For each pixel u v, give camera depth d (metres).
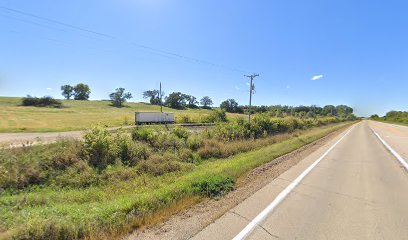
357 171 9.05
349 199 5.88
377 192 6.48
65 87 148.75
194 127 41.88
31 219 4.16
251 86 42.09
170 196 5.68
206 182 6.58
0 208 5.77
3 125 37.00
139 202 5.16
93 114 76.56
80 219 4.34
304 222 4.54
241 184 7.11
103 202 6.03
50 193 7.90
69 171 9.73
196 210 5.10
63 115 67.12
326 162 10.84
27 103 104.62
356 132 32.81
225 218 4.64
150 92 159.62
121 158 11.59
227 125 21.42
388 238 3.99
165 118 53.34
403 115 101.25
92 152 10.96
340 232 4.18
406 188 6.88
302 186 6.91
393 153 13.79
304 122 41.72
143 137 14.62
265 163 10.29
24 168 9.16
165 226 4.33
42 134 24.92
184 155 12.98
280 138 21.00
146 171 10.59
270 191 6.39
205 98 163.12
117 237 3.95
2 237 3.80
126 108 119.56
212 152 14.09
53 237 3.82
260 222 4.48
